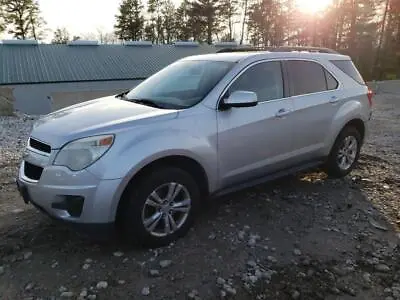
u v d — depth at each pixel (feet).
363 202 14.65
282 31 167.53
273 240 11.64
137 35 178.19
